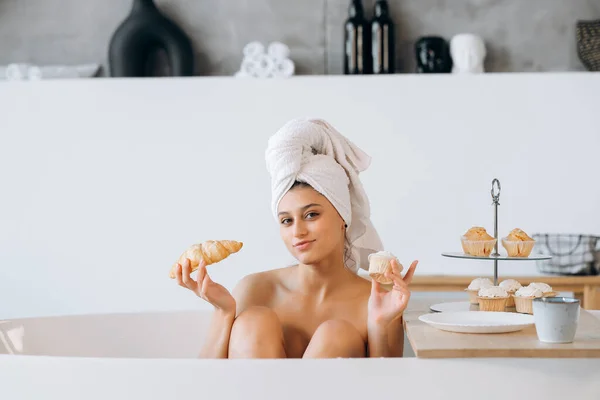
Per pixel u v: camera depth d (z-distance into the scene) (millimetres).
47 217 3211
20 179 3213
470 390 1208
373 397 1227
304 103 3148
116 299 3201
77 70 3408
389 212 3135
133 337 1930
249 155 3166
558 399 1209
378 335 1443
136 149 3193
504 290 1602
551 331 1213
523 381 1205
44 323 1836
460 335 1295
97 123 3197
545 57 3408
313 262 1520
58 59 3471
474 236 1715
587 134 3109
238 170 3170
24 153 3209
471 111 3121
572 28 3400
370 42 3273
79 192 3207
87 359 1282
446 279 2859
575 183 3109
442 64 3262
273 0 3445
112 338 1911
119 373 1268
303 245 1508
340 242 1588
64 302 3209
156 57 3449
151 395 1260
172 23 3359
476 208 3125
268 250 3162
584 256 2824
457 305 1710
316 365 1238
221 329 1497
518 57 3410
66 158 3207
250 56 3334
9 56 3486
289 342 1564
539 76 3109
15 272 3211
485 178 3123
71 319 1878
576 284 2818
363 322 1555
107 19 3475
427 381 1214
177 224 3186
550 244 2908
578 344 1202
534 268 3027
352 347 1431
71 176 3207
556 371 1207
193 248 1475
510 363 1204
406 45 3402
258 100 3160
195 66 3455
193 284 1472
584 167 3109
